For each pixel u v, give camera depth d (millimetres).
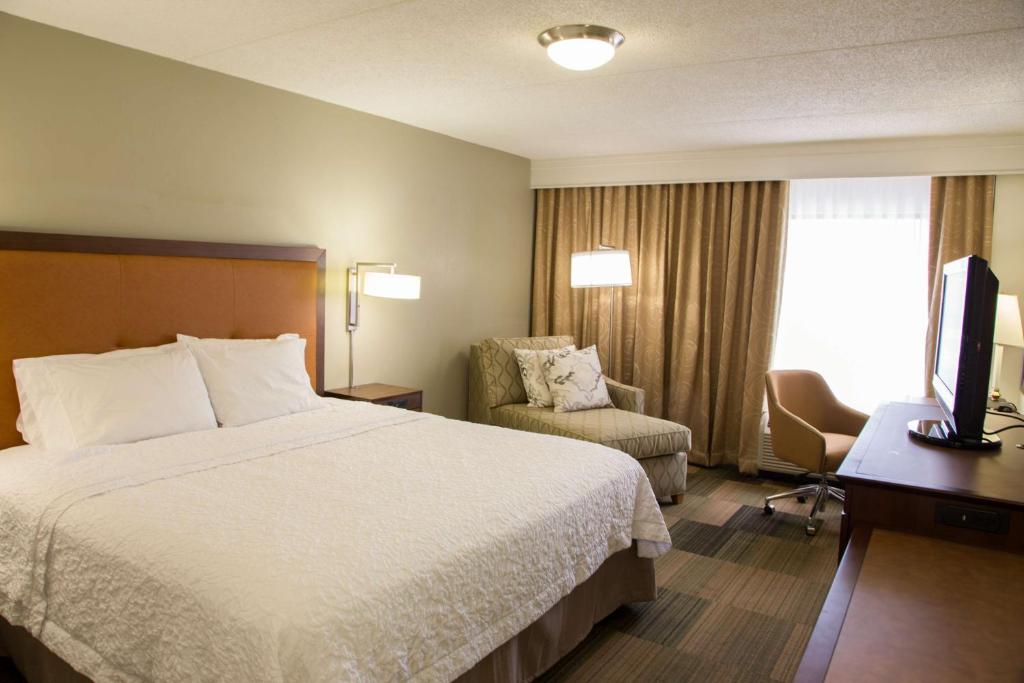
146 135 3174
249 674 1478
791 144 4723
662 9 2473
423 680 1735
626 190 5449
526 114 4168
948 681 1058
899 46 2779
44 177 2840
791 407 4398
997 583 1440
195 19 2717
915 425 2701
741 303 5090
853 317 4887
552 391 4656
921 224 4656
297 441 2797
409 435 2979
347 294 4250
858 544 1686
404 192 4570
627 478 2764
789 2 2383
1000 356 3844
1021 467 2062
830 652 1145
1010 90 3301
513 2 2461
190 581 1649
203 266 3342
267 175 3725
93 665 1846
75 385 2646
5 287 2660
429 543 1883
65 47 2865
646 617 2900
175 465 2410
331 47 3021
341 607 1567
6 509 2176
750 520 4098
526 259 5832
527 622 2127
